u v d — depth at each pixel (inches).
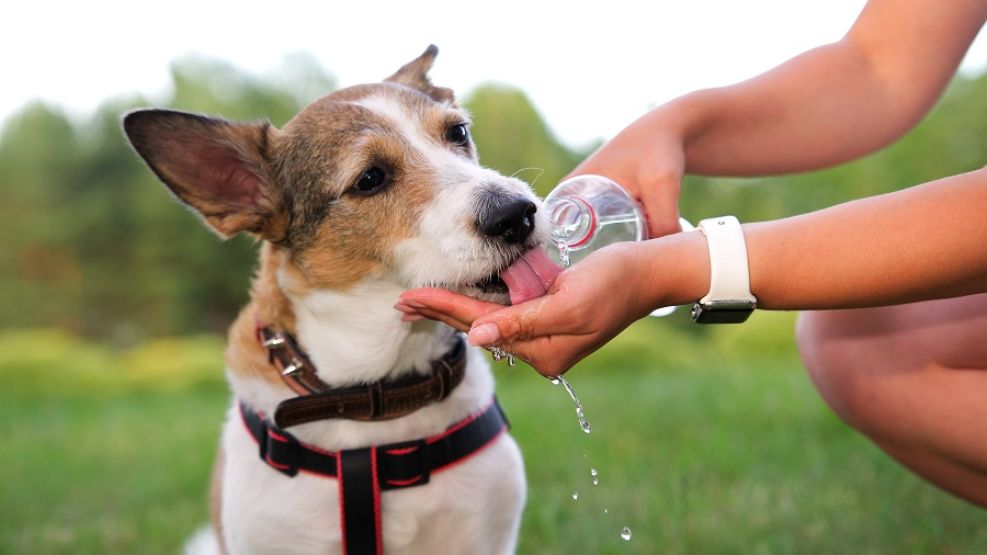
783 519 47.4
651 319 173.8
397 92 42.1
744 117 38.7
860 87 39.4
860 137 39.7
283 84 248.7
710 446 60.2
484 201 35.9
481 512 37.7
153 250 226.5
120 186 233.1
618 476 55.1
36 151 233.8
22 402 138.5
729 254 29.6
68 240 230.7
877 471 52.5
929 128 136.4
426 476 36.8
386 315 37.4
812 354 39.4
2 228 232.5
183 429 93.6
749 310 30.2
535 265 35.6
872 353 36.9
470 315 31.7
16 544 54.5
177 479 68.4
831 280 29.5
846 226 29.5
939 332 35.7
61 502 65.0
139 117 37.7
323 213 38.7
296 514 36.7
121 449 85.0
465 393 37.9
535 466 58.9
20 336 217.0
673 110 37.3
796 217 30.3
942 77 39.8
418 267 36.7
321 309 37.8
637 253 29.5
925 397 35.9
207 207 39.4
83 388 153.0
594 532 47.2
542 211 36.4
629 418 71.9
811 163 40.1
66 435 96.2
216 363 167.9
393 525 37.2
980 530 44.3
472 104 161.8
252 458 37.5
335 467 36.6
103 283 230.5
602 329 29.2
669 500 50.2
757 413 70.2
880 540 44.6
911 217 29.2
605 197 35.8
